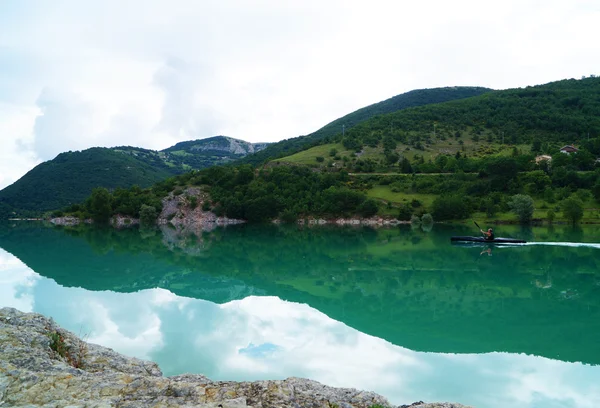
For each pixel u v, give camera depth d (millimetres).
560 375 15148
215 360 16797
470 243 55469
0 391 8961
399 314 24203
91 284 33750
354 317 23594
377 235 76562
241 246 64188
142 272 40188
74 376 10094
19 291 30516
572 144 141750
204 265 45188
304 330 21125
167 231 95875
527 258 44000
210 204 125312
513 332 20344
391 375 15258
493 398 13297
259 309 25578
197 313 24469
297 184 121938
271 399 9805
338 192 109000
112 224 123250
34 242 71375
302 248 60438
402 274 37875
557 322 21969
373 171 130750
